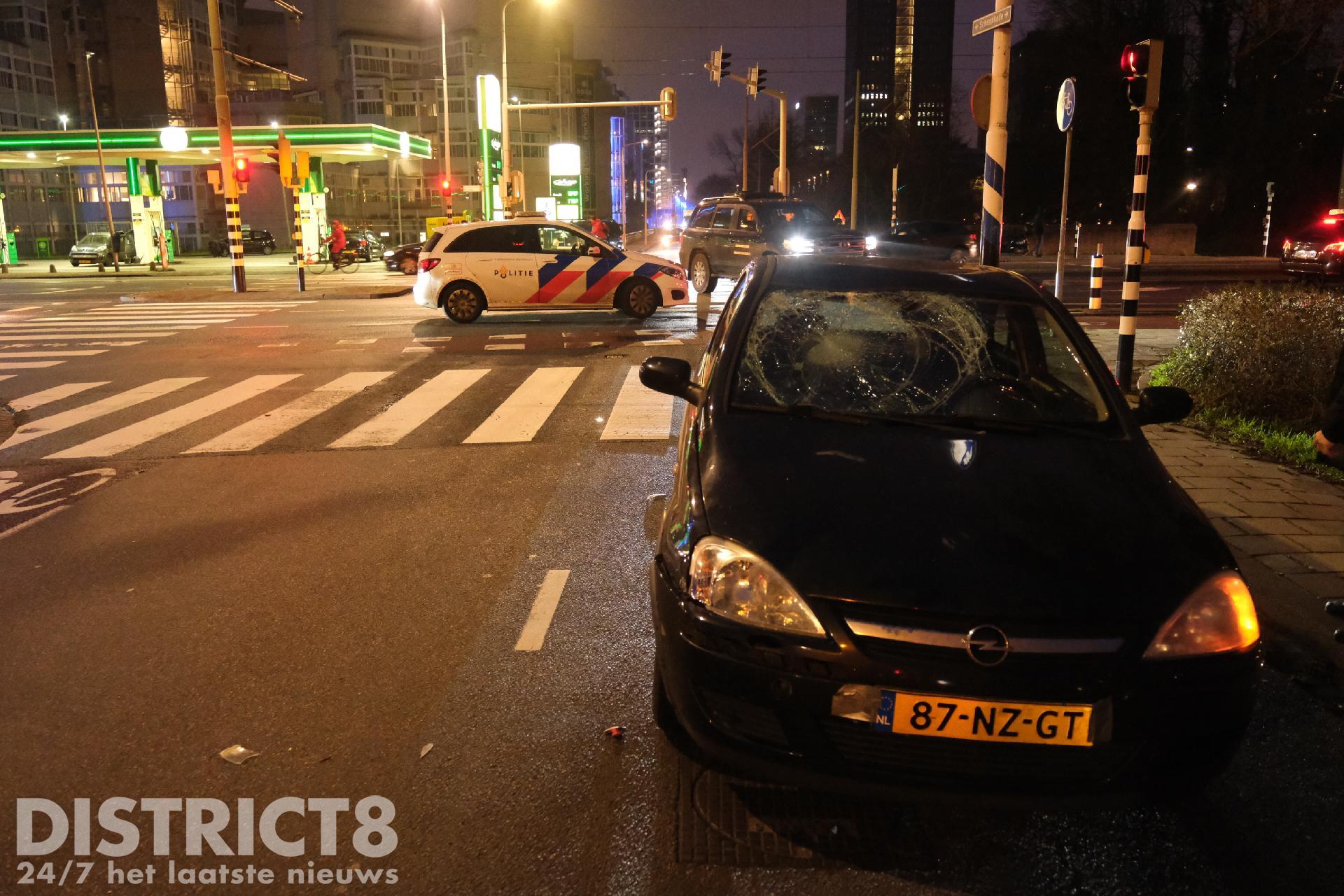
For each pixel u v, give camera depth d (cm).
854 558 270
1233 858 279
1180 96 4534
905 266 437
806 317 396
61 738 337
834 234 1852
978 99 1051
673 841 281
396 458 719
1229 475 633
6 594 466
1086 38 4625
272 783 310
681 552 291
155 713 353
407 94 8931
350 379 1056
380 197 8525
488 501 612
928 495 297
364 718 348
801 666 259
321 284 2503
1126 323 867
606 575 486
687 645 276
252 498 621
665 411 875
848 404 358
